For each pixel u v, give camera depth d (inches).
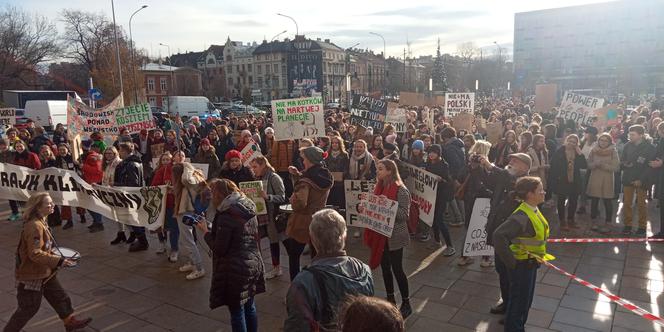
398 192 199.5
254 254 170.9
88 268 280.8
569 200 340.2
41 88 2866.6
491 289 236.7
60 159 432.1
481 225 237.1
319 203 213.3
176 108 1573.6
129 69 2018.9
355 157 322.0
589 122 518.9
